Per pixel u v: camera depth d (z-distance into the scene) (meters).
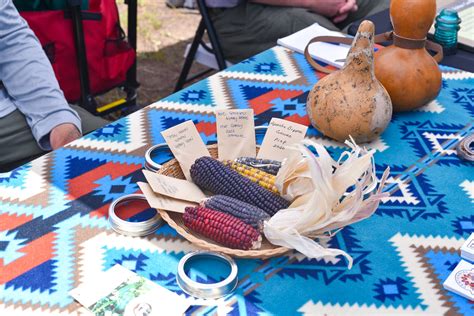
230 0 2.97
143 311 1.09
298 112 1.78
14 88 1.96
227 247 1.22
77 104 2.67
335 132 1.59
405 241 1.30
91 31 2.49
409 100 1.73
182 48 4.22
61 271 1.18
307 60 2.05
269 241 1.23
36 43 2.01
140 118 1.74
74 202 1.38
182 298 1.12
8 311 1.10
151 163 1.47
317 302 1.14
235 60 3.07
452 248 1.28
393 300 1.15
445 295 1.16
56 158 1.54
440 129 1.73
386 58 1.73
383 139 1.67
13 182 1.44
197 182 1.38
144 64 3.98
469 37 2.21
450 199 1.43
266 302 1.13
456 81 2.00
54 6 2.39
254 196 1.31
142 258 1.22
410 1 1.65
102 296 1.12
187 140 1.47
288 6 2.91
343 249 1.27
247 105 1.81
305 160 1.28
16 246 1.24
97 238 1.27
